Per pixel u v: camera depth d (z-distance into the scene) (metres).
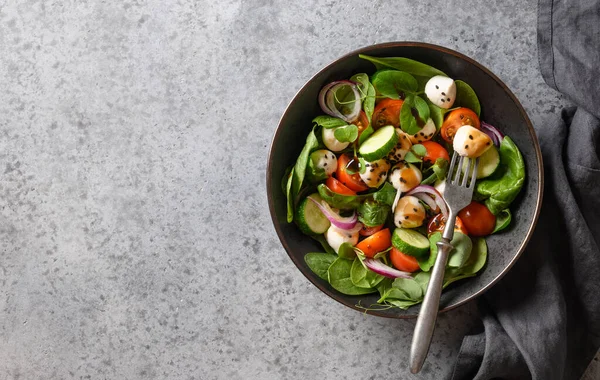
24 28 0.97
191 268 0.96
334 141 0.86
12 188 0.98
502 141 0.86
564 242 0.89
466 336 0.90
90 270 0.97
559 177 0.88
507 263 0.87
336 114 0.87
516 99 0.85
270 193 0.86
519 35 0.93
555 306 0.88
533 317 0.89
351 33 0.94
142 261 0.97
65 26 0.97
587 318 0.90
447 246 0.84
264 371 0.96
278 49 0.95
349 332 0.95
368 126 0.86
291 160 0.89
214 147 0.96
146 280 0.97
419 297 0.87
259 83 0.95
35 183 0.98
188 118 0.96
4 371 0.99
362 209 0.87
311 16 0.94
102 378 0.97
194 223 0.96
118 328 0.97
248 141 0.95
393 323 0.94
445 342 0.94
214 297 0.96
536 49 0.93
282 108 0.95
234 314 0.96
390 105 0.87
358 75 0.87
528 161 0.86
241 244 0.95
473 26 0.94
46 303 0.98
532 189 0.86
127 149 0.96
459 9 0.94
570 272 0.90
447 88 0.86
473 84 0.87
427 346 0.84
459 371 0.91
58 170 0.97
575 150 0.88
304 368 0.95
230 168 0.95
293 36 0.95
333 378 0.95
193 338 0.96
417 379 0.94
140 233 0.97
